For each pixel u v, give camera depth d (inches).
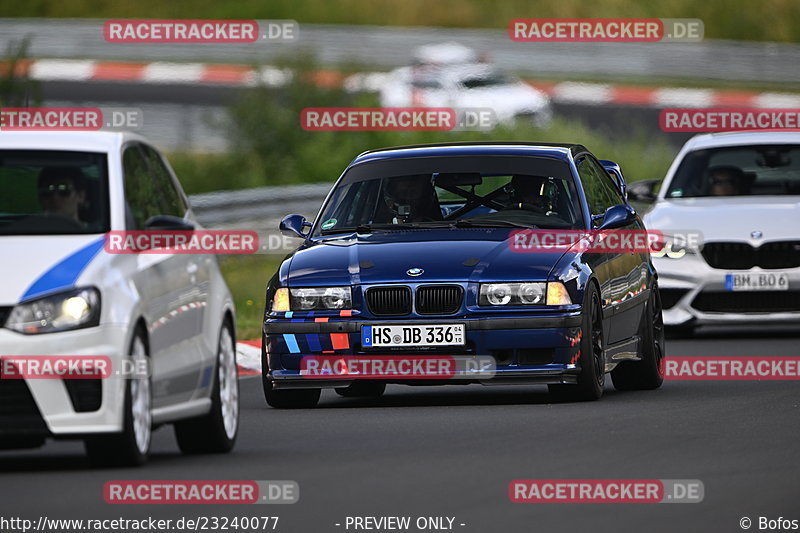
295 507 1100.5
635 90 6427.2
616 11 7342.5
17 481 1228.5
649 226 2532.0
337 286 1732.3
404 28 7116.1
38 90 3976.4
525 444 1403.8
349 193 1883.6
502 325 1695.4
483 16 7416.3
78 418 1248.8
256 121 5019.7
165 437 1582.2
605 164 2183.8
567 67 6909.5
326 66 5487.2
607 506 1093.8
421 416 1648.6
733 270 2472.9
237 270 3732.8
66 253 1289.4
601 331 1764.3
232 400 1477.6
